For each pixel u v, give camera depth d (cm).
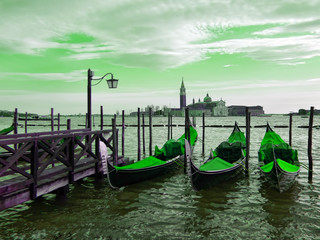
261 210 773
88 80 1137
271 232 635
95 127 6925
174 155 1338
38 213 740
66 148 931
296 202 839
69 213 743
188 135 1290
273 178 941
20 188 623
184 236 616
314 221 694
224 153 1297
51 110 1848
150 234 624
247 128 1159
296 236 615
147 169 1037
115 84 1146
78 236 609
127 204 821
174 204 824
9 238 596
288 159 1129
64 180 814
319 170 1291
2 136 732
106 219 705
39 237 602
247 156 1155
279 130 5162
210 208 791
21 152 629
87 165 969
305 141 2817
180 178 1153
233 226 668
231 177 1123
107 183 1042
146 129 5875
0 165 1027
